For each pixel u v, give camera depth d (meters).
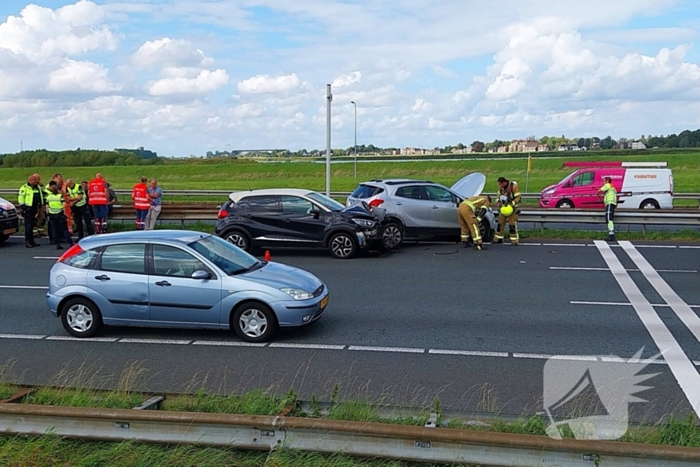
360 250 17.78
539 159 74.50
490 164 71.25
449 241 19.61
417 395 7.10
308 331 9.88
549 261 15.88
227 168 73.31
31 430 5.54
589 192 27.89
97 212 21.22
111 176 69.81
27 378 7.91
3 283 13.92
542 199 28.91
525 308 11.20
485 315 10.74
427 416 5.77
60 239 19.11
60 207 18.94
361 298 12.09
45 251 18.55
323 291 9.89
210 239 10.20
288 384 7.56
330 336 9.58
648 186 27.47
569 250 17.52
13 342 9.48
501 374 7.80
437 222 18.48
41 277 14.62
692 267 14.91
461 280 13.70
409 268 15.18
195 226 22.14
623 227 22.31
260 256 17.00
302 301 9.31
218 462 5.11
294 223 16.75
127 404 6.22
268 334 9.29
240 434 5.29
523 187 45.56
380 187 18.55
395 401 6.91
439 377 7.72
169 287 9.41
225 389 7.41
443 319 10.50
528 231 20.33
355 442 5.13
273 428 5.24
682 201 32.78
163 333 9.88
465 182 21.55
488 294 12.34
